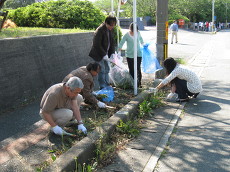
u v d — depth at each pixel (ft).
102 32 20.65
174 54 46.29
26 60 20.83
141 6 135.33
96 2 120.06
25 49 20.93
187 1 153.58
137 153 13.12
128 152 13.23
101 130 13.94
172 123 16.63
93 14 41.16
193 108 19.35
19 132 15.10
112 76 22.84
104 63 21.58
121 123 15.19
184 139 14.61
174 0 142.10
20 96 19.88
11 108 18.90
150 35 75.66
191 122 16.90
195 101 20.86
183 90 20.30
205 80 27.73
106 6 119.65
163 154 13.07
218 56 43.88
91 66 17.04
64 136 14.10
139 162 12.35
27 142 13.67
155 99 19.70
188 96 21.79
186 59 41.01
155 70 24.41
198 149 13.48
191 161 12.42
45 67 22.85
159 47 25.85
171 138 14.76
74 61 27.48
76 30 33.55
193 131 15.58
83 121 15.80
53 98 13.35
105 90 19.94
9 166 11.47
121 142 14.10
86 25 40.04
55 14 40.40
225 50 51.96
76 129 14.89
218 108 19.22
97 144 12.82
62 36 25.93
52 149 12.89
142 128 15.98
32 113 18.10
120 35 41.55
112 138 14.34
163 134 15.15
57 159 11.21
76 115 14.60
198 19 180.04
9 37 21.25
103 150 13.01
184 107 19.61
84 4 42.78
